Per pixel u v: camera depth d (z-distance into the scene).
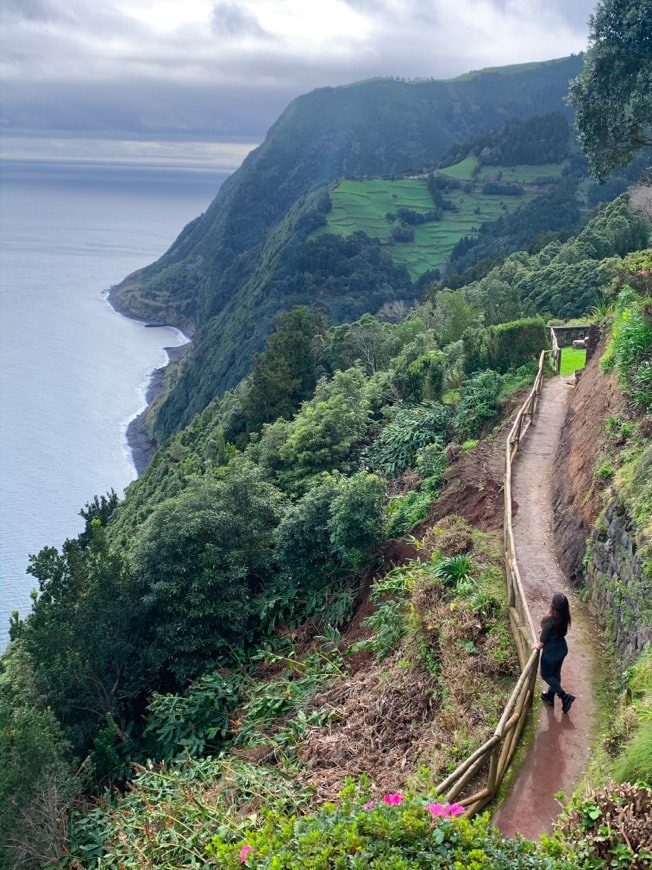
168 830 8.66
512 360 23.00
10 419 125.00
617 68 23.09
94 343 188.25
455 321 37.56
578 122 24.98
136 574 17.41
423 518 15.79
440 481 17.00
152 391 146.62
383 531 16.16
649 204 57.59
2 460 105.44
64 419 126.81
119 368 164.12
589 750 7.52
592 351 18.88
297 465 24.12
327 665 13.27
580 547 10.88
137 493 50.59
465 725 8.25
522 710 7.75
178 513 17.69
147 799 10.01
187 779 10.40
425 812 5.39
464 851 5.05
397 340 43.53
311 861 4.87
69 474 101.81
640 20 22.03
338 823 5.27
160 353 179.62
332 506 16.48
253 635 17.00
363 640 13.44
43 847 11.26
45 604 16.86
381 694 10.42
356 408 25.98
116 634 16.58
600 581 9.73
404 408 25.62
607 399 13.10
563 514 12.28
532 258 63.41
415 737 9.17
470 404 20.91
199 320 184.50
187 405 117.31
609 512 9.99
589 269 43.59
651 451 9.66
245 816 8.36
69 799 12.23
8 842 11.36
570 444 14.52
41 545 79.06
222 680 14.88
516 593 9.70
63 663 15.96
